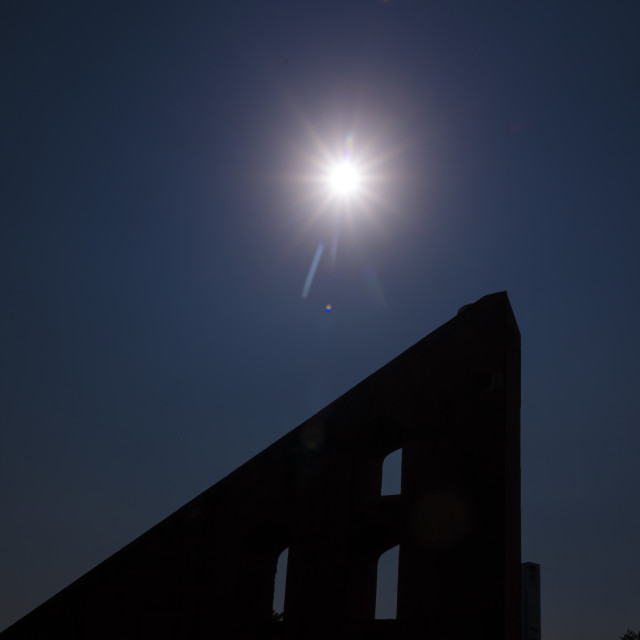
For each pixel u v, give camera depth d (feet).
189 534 74.90
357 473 71.51
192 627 70.95
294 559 69.21
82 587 76.48
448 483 65.77
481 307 72.18
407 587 63.41
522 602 69.26
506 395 67.72
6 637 76.23
